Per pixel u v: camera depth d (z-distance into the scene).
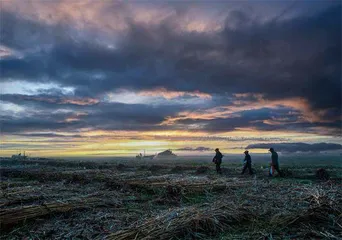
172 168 25.02
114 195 11.55
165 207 10.03
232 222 7.71
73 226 7.67
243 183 13.84
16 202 9.97
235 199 10.27
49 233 7.18
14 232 7.27
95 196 11.09
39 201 10.23
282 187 12.65
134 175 18.62
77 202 9.69
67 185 14.73
